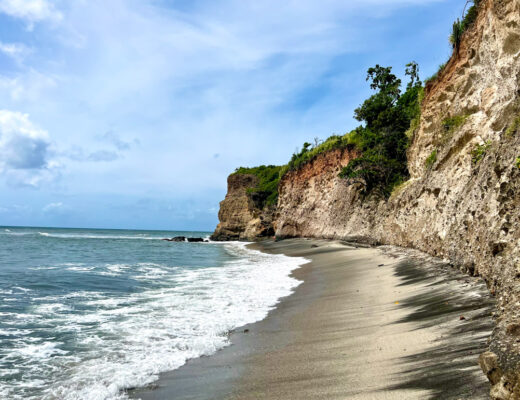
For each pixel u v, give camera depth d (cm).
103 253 3612
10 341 827
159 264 2605
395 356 567
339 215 4456
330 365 587
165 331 892
